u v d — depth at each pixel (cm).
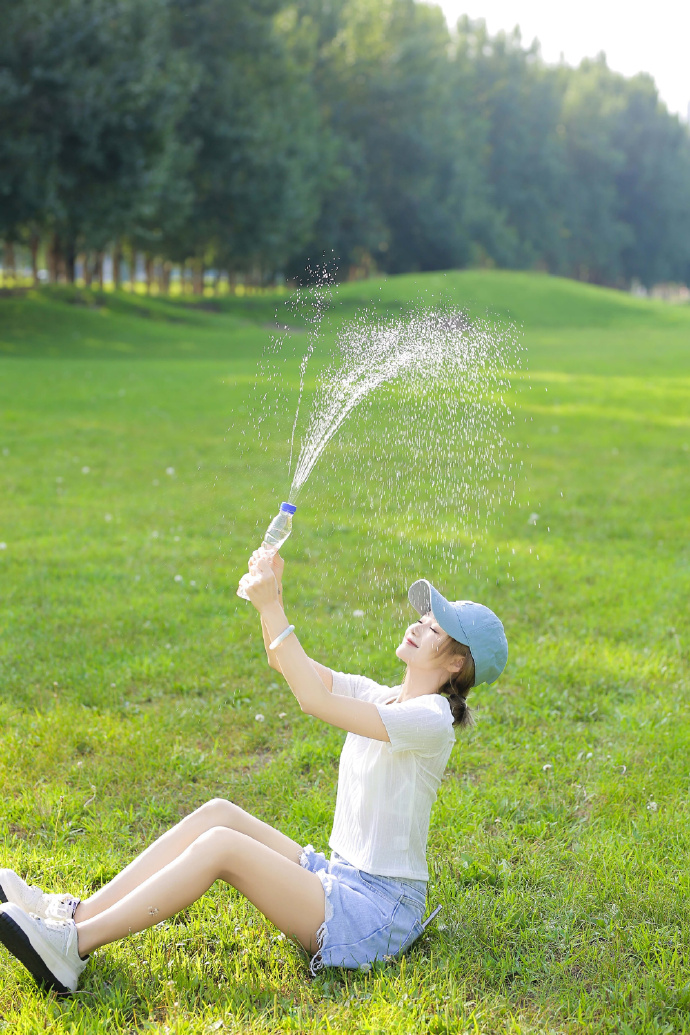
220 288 7094
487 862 320
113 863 311
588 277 8631
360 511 790
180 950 267
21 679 464
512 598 617
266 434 1038
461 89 6581
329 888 254
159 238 4041
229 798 363
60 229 3300
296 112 4691
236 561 688
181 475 981
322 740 407
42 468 1009
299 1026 237
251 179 4206
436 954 268
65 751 390
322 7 5319
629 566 699
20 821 339
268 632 263
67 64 2781
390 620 571
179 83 3338
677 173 8225
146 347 2914
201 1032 233
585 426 1411
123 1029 234
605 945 279
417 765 262
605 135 7762
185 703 441
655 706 446
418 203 5850
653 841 332
